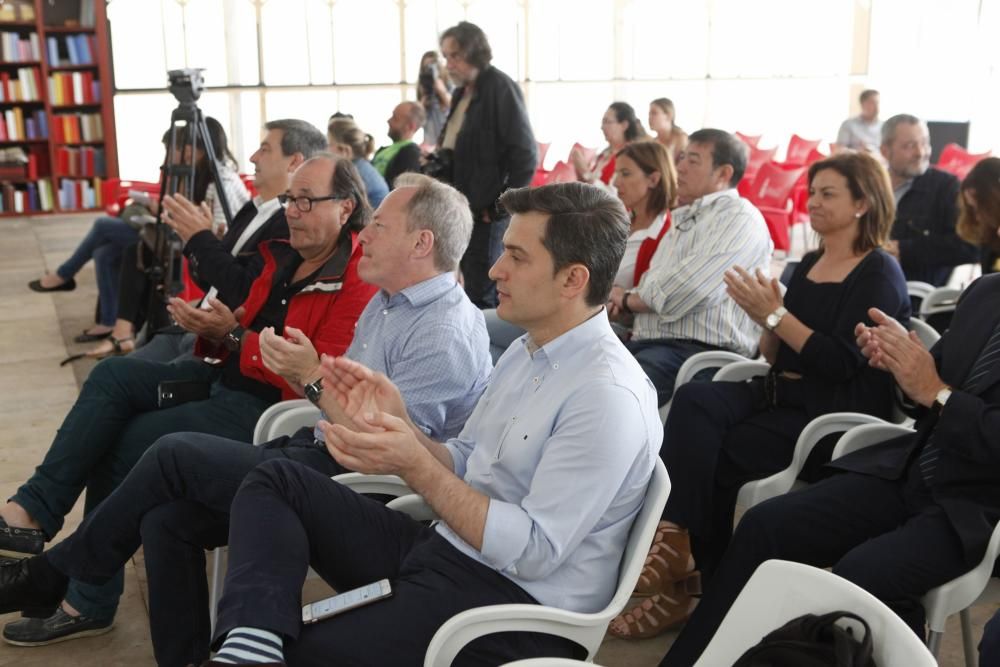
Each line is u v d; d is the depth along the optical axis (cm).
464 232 221
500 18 1134
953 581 182
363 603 157
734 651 140
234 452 201
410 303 218
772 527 203
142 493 196
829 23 1227
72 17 988
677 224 315
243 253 314
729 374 272
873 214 252
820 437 238
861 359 244
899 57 1227
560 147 1191
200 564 199
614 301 328
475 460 175
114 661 238
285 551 159
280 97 1087
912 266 411
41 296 636
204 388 265
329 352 252
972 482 192
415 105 650
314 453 211
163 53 1031
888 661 124
